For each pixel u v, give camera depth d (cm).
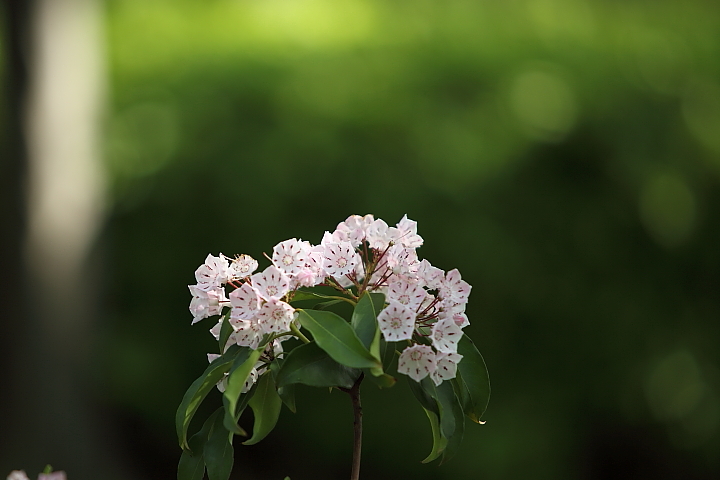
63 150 789
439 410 242
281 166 885
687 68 977
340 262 252
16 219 779
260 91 915
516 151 888
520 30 987
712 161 945
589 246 885
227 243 889
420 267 248
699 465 920
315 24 982
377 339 230
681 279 919
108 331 858
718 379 926
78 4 798
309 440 884
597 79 927
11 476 231
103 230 826
